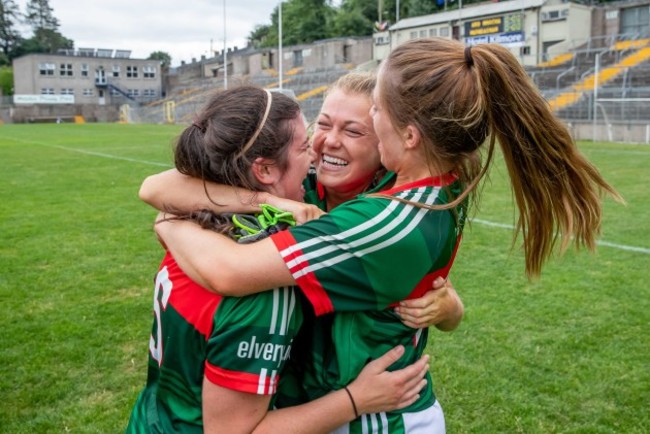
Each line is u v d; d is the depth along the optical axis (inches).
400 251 54.3
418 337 63.0
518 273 235.9
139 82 2854.3
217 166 57.0
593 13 1573.6
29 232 320.2
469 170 60.9
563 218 58.6
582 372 151.2
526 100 55.1
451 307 62.5
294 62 2297.0
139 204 407.8
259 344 51.9
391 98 57.1
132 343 173.2
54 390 144.5
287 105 59.7
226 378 51.6
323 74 1998.0
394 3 2386.8
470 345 167.3
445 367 153.9
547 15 1542.8
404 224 54.4
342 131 68.8
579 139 989.2
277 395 59.4
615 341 169.8
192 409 56.2
